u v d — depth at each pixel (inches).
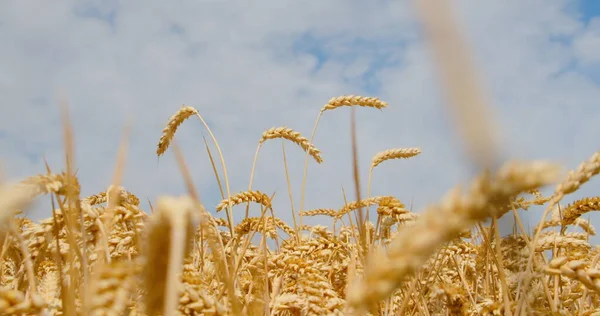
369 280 7.4
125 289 12.8
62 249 21.3
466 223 6.7
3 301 14.3
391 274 7.3
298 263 28.3
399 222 32.8
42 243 20.9
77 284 19.1
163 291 10.5
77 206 18.4
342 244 37.2
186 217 10.0
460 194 6.7
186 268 18.5
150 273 10.5
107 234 19.7
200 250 31.6
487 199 6.4
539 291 25.4
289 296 25.8
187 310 16.6
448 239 7.0
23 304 14.4
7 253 27.4
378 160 54.4
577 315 30.5
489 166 5.4
